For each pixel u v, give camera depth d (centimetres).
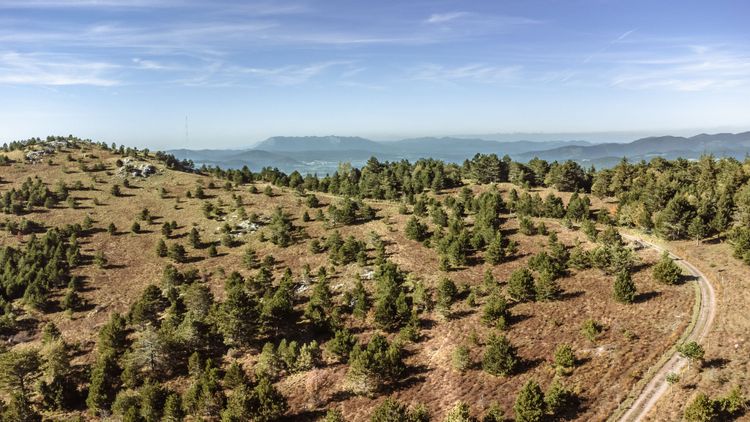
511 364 4425
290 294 6762
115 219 11312
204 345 5712
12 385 5231
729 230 6931
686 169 11000
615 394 3806
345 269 7794
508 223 9206
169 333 5609
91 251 9506
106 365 5331
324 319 5988
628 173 10806
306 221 10681
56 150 16675
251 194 13262
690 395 3534
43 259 8644
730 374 3647
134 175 14638
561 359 4294
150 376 5300
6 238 9906
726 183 8825
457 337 5338
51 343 6162
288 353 5216
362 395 4644
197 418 4228
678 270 5716
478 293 6306
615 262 6122
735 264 5984
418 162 15662
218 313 5759
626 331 4694
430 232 9125
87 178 14112
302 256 8706
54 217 11219
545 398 3744
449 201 10675
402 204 11150
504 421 3806
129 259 9250
